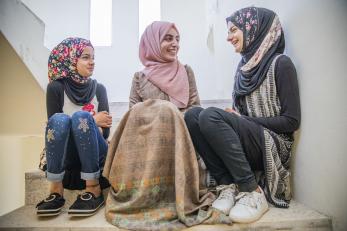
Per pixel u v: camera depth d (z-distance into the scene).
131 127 0.89
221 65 1.75
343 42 0.69
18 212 0.93
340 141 0.71
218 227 0.74
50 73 1.23
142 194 0.80
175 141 0.85
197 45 2.23
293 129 0.91
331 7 0.74
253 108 1.01
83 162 0.90
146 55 1.33
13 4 1.41
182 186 0.79
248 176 0.85
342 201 0.71
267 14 1.03
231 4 1.57
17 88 1.67
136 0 2.25
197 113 0.97
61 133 0.87
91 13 2.29
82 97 1.24
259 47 1.02
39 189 1.05
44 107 1.71
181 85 1.22
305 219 0.76
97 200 0.89
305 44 0.89
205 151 0.96
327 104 0.77
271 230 0.75
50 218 0.85
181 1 2.28
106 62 2.18
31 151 1.70
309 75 0.86
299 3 0.92
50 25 2.26
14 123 1.72
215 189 0.93
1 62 1.60
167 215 0.78
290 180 1.00
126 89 2.14
